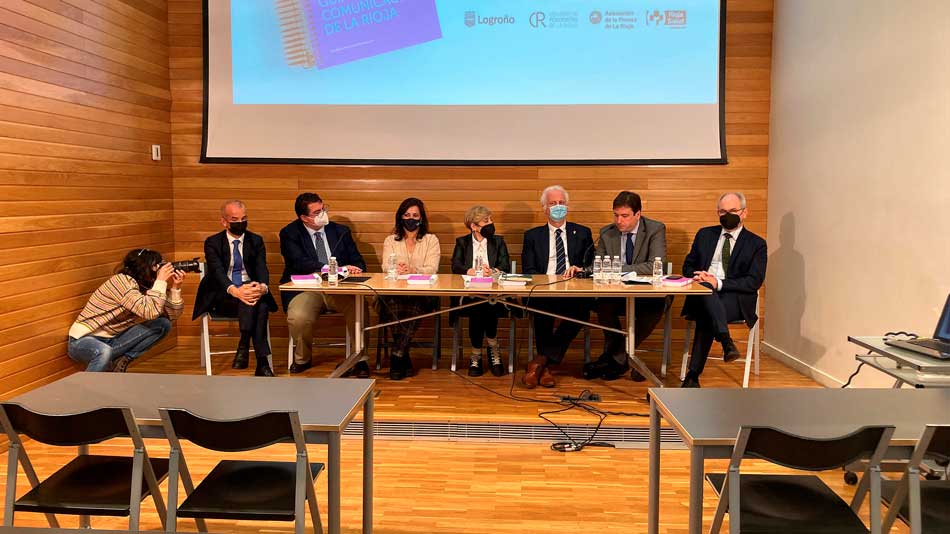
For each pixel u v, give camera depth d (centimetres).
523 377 476
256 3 535
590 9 530
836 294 442
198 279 554
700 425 201
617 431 374
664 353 476
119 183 471
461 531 274
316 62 538
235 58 539
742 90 541
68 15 412
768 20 536
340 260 500
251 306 461
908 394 234
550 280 437
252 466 232
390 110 540
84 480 224
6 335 362
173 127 548
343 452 357
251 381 245
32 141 381
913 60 362
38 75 386
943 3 337
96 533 162
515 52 534
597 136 539
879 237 394
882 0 390
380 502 299
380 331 490
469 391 441
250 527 278
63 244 409
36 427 202
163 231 536
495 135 541
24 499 210
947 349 274
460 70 536
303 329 471
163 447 358
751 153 542
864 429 182
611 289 392
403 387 450
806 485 222
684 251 544
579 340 544
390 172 543
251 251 486
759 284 442
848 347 427
